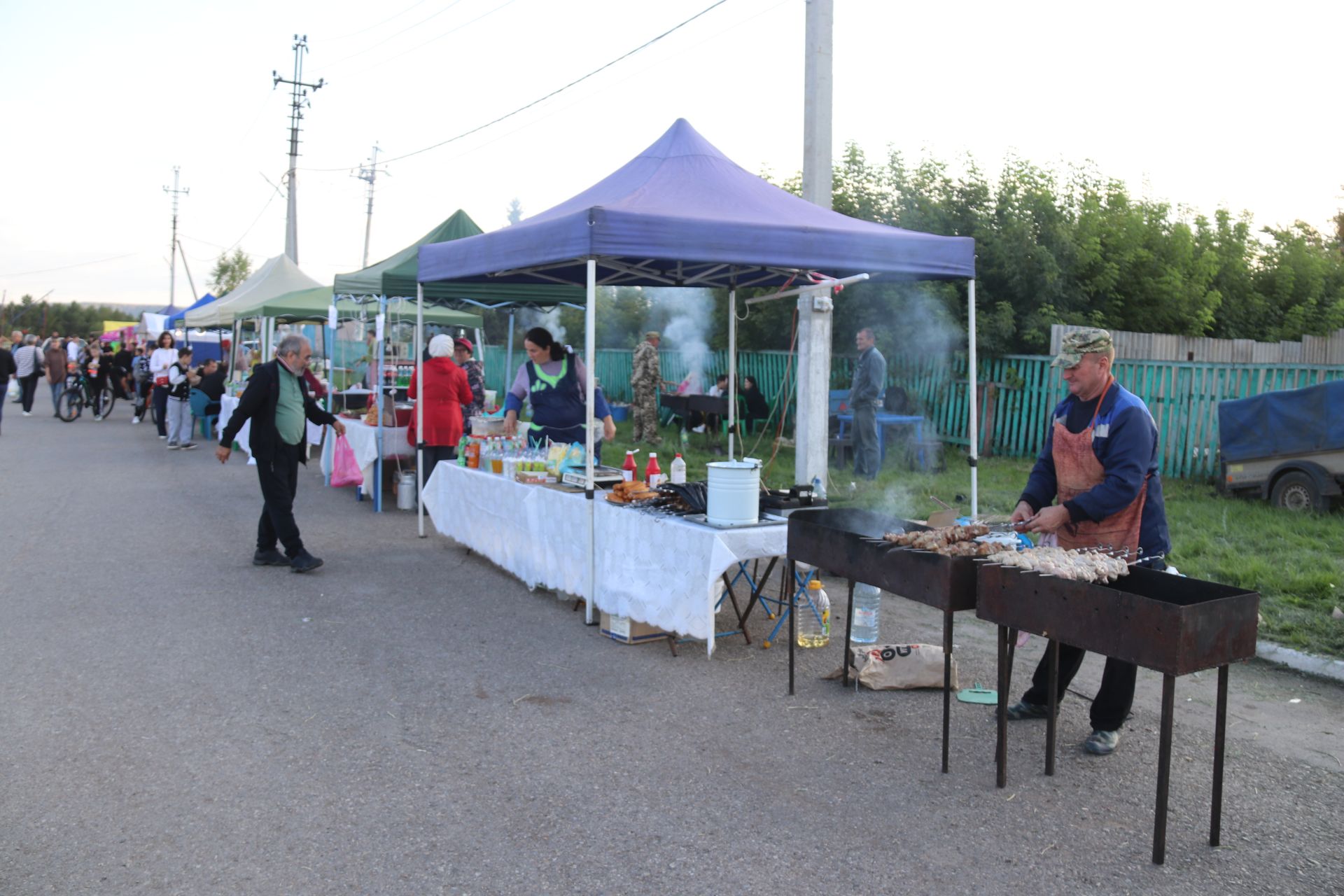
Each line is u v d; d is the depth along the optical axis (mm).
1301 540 7676
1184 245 16406
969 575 3938
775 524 5215
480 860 3273
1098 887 3123
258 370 7102
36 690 4785
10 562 7430
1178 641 3117
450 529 8094
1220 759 3365
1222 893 3094
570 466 6699
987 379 13930
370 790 3777
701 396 15359
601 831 3473
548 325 24938
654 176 6465
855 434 11172
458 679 5039
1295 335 18703
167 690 4828
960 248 6332
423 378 9328
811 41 7699
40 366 22656
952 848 3367
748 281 8156
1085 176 16641
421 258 7816
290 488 7266
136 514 9609
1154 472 4078
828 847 3367
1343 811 3674
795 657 5434
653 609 5340
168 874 3156
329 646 5547
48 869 3170
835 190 15875
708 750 4176
